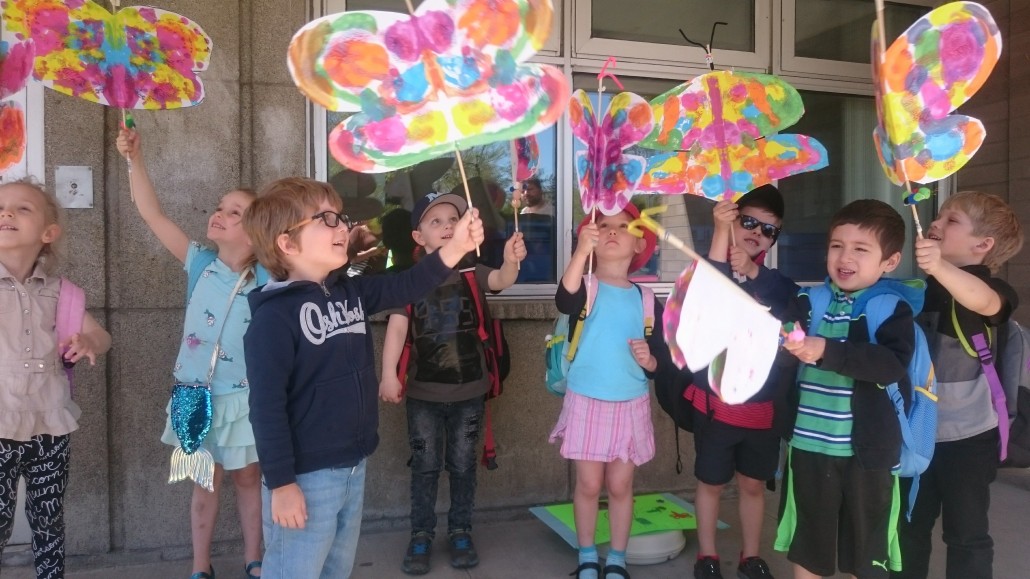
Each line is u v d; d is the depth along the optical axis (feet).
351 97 5.76
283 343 6.22
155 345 10.26
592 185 8.29
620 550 9.27
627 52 12.52
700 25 13.06
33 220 7.54
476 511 11.75
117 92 8.22
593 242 8.59
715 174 8.58
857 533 7.33
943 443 8.08
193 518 9.03
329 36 5.58
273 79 10.70
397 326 9.60
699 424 9.40
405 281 7.09
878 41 6.81
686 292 6.26
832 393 7.47
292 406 6.37
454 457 10.11
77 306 8.00
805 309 7.95
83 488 10.07
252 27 10.62
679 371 9.64
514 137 6.08
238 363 8.52
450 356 9.86
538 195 12.31
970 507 7.94
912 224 14.84
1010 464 8.41
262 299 6.40
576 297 9.02
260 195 6.79
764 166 8.52
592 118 8.16
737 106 8.39
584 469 9.18
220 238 8.63
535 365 11.89
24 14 7.69
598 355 9.11
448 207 9.85
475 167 12.01
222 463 8.56
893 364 6.93
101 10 7.98
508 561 10.22
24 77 7.78
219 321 8.51
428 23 5.71
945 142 7.02
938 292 8.28
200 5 10.34
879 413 7.18
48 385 7.66
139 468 10.25
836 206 14.16
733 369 5.90
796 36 13.62
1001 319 7.81
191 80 8.58
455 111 5.97
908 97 6.86
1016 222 8.08
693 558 10.32
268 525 6.64
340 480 6.49
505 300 12.07
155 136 10.23
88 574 9.86
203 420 8.11
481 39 5.78
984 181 14.55
